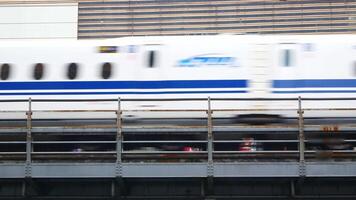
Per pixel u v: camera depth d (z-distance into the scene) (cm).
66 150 3272
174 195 2688
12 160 2706
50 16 14612
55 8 14662
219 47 3300
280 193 2670
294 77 3231
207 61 3291
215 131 2739
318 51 3253
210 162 2577
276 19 16362
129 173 2586
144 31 16412
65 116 3188
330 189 2664
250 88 3231
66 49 3412
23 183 2664
